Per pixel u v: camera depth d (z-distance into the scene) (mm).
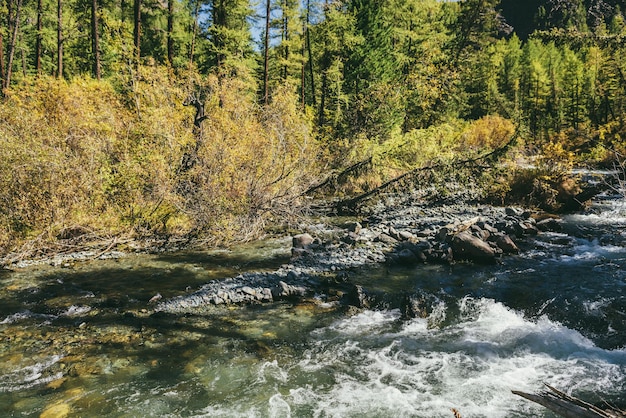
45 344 6512
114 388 5441
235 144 13914
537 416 4965
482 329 7270
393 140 20234
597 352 6402
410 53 35188
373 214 17047
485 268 10430
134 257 11203
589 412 3383
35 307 7898
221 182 13242
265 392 5465
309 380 5758
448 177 17625
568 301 8250
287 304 8289
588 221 15633
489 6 37625
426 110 30500
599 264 10516
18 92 12859
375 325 7457
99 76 20000
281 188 14727
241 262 10906
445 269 10406
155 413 4977
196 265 10617
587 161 24141
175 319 7523
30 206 11461
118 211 12703
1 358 6074
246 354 6395
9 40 27234
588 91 49219
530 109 56156
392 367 6098
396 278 9742
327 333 7129
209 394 5387
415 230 13836
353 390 5539
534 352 6477
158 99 14508
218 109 15219
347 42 30203
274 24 31359
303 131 17094
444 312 7961
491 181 17844
